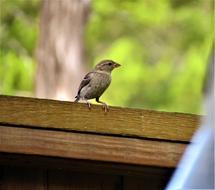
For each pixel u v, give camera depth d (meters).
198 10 20.22
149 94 18.78
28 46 18.50
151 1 20.00
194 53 18.97
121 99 18.69
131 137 5.18
